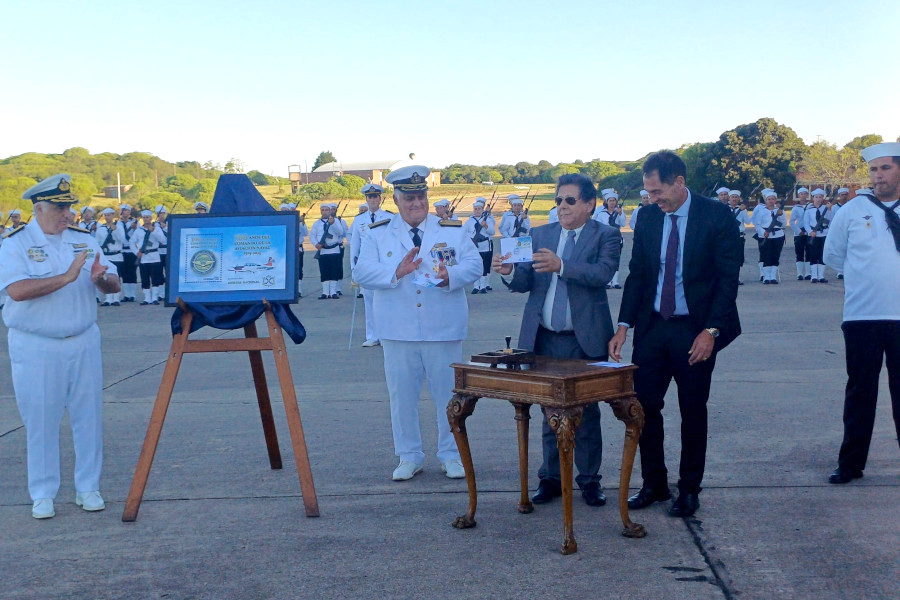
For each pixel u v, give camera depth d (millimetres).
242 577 4309
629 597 3963
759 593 3979
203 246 5457
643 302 5203
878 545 4527
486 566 4371
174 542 4824
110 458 6598
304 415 7902
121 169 87625
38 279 5109
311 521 5121
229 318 5410
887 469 5887
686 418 5086
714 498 5363
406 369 5965
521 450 5145
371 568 4379
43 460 5297
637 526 4738
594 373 4535
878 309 5484
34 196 5227
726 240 5004
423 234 6082
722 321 4941
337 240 19734
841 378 8938
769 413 7516
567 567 4332
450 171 89312
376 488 5762
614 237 5402
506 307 16703
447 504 5398
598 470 5430
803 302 16219
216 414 7996
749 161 44562
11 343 5293
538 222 40594
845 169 44875
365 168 99500
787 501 5270
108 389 9328
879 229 5535
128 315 17609
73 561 4570
